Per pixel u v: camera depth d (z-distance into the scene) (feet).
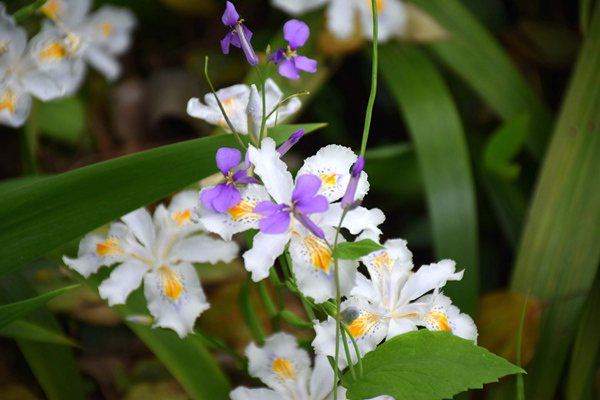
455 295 2.16
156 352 1.86
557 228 2.20
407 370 1.64
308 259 1.62
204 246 1.80
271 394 1.76
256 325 1.89
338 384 1.76
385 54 2.45
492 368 1.62
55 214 1.73
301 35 1.67
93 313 2.17
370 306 1.71
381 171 2.38
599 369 2.18
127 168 1.74
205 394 1.86
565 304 2.15
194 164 1.77
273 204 1.61
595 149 2.24
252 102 1.72
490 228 2.48
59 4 2.23
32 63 1.99
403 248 1.74
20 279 1.97
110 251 1.81
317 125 1.85
